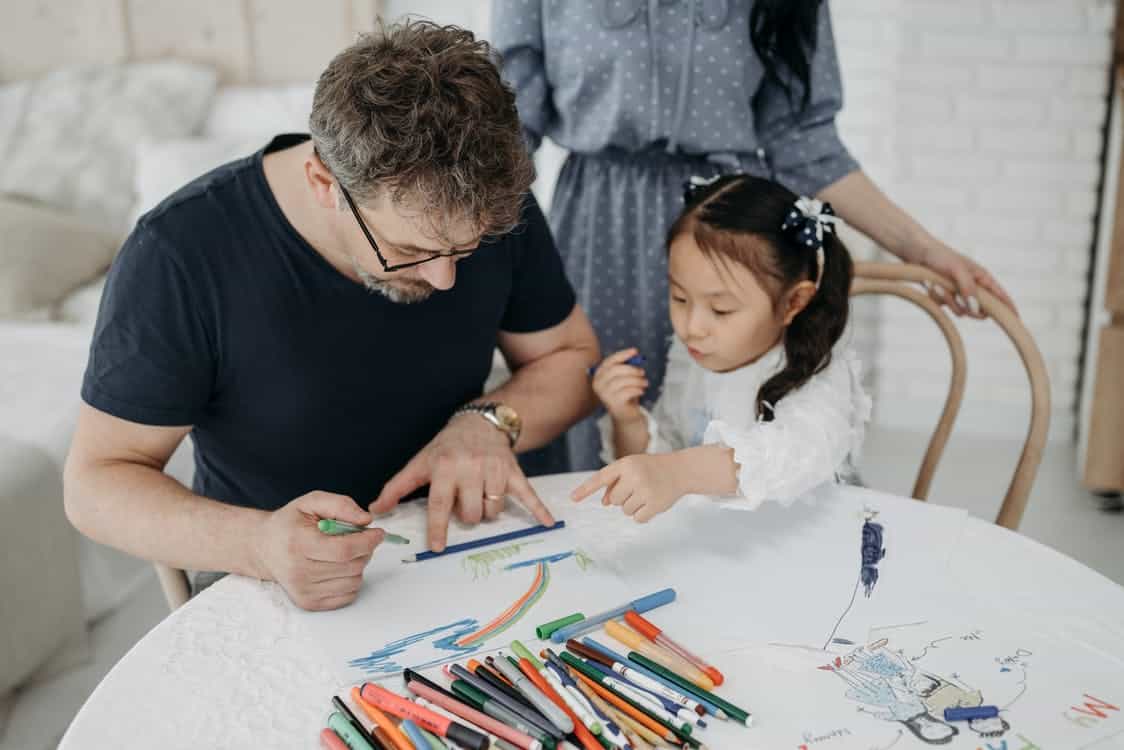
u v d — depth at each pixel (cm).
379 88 83
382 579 98
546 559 101
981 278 140
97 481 102
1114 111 254
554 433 130
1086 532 238
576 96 145
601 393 125
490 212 88
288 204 105
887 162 279
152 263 102
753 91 147
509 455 113
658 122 142
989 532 105
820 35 146
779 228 118
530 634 89
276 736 77
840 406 118
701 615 92
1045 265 275
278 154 109
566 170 156
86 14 296
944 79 269
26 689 169
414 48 86
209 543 97
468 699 79
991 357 284
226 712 79
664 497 102
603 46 140
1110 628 89
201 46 298
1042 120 265
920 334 287
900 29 267
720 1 139
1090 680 82
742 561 100
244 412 112
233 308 105
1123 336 231
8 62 302
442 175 83
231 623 90
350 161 84
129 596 189
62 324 234
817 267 122
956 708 79
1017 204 273
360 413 117
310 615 92
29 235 245
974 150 272
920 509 109
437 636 89
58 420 180
